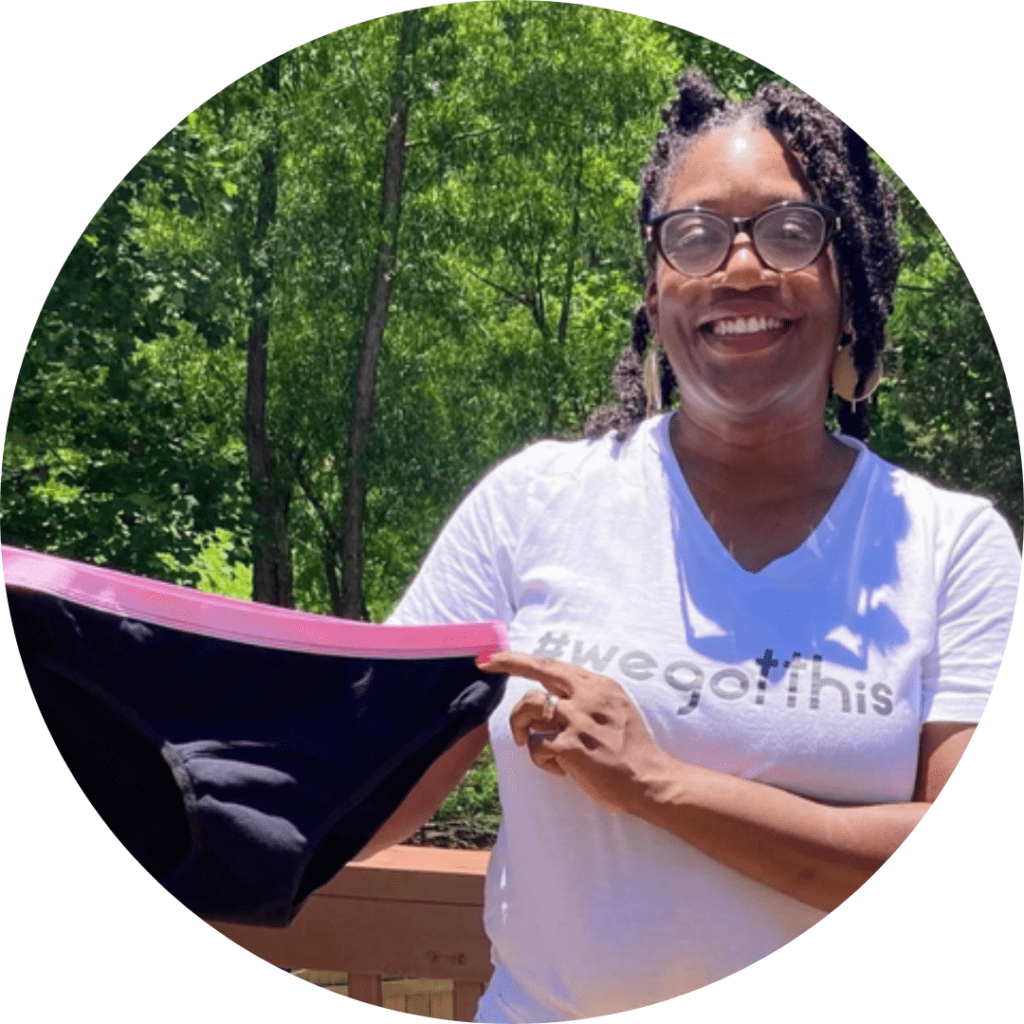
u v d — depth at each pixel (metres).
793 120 2.20
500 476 2.25
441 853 2.53
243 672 2.37
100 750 2.41
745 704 2.04
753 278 2.14
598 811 2.04
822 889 1.99
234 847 2.36
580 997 2.05
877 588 2.08
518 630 2.16
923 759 2.04
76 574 2.35
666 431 2.20
